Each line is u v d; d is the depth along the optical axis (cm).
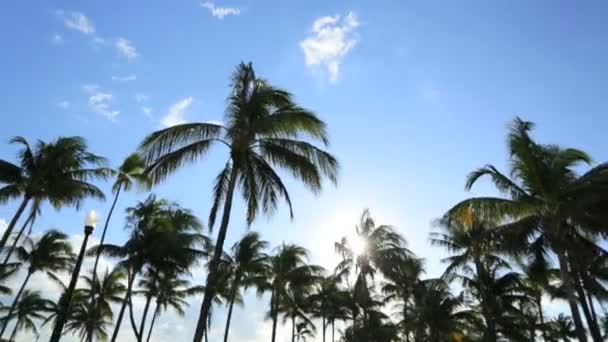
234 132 1606
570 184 1841
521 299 3188
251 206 1661
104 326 4272
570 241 1958
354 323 3906
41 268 3838
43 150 2467
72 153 2503
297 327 5256
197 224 3325
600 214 1825
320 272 4072
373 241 3381
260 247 3628
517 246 1975
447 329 3288
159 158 1627
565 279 1766
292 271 3978
